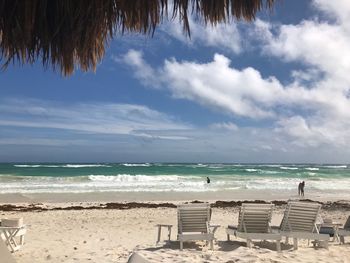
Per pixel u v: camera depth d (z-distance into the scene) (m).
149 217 16.58
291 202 9.05
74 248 9.65
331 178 57.81
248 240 8.75
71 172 60.47
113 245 10.12
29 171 61.19
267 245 9.40
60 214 17.73
